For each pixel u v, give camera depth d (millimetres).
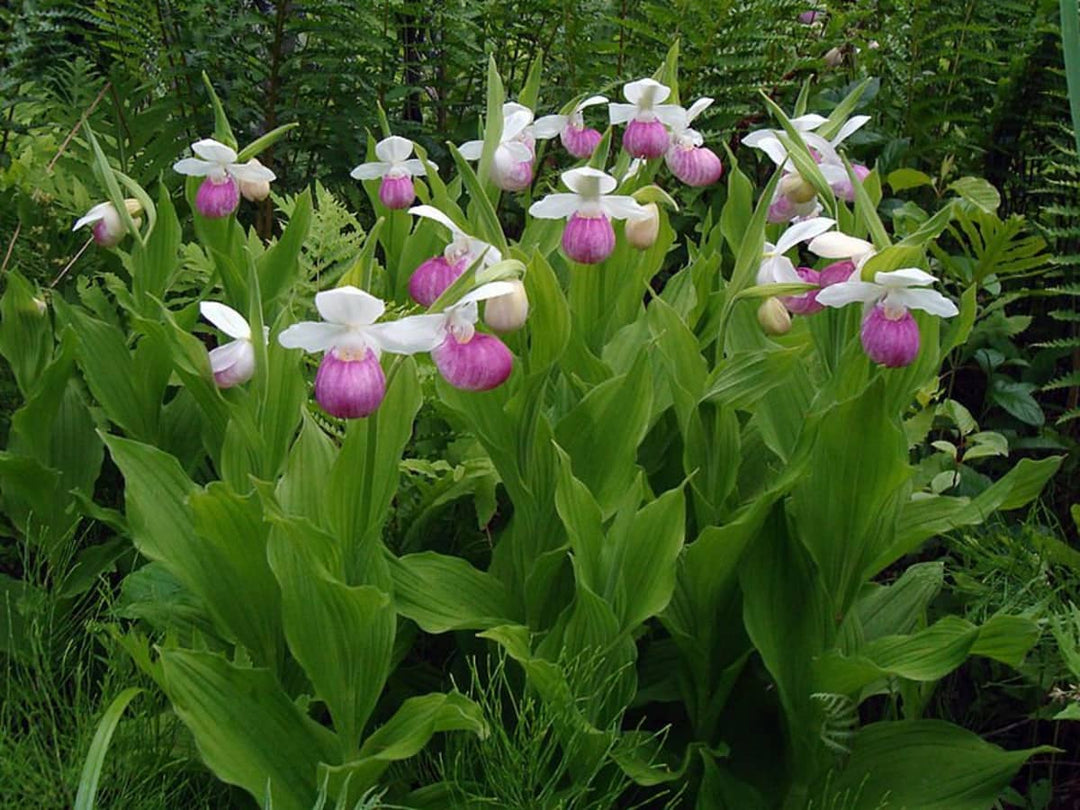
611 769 983
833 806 964
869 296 890
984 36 1655
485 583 1009
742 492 1070
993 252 1351
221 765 855
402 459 1170
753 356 955
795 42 1761
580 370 1062
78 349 1114
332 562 859
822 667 929
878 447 908
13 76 1676
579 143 1221
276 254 1179
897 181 1518
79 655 1039
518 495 991
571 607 978
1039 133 1635
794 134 961
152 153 1544
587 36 1843
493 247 950
